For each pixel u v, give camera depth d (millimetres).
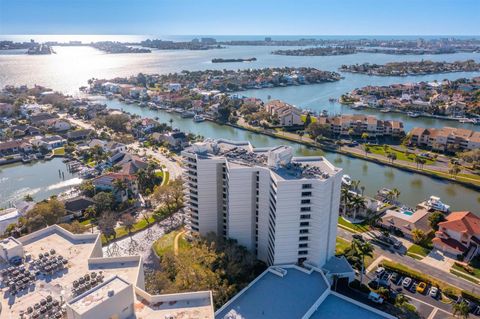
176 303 74312
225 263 113312
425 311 104312
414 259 128250
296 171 117000
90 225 156000
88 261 90562
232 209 124188
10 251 91438
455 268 123312
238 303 98188
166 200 169250
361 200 153625
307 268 114438
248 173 119875
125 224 150000
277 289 103688
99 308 66000
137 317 70625
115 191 177250
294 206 110562
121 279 72750
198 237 130125
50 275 86500
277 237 113312
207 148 134750
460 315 98625
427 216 151250
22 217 151875
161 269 120500
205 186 129375
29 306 76375
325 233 115500
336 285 114438
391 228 147000
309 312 94500
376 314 96062
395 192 176000
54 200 156875
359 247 115125
